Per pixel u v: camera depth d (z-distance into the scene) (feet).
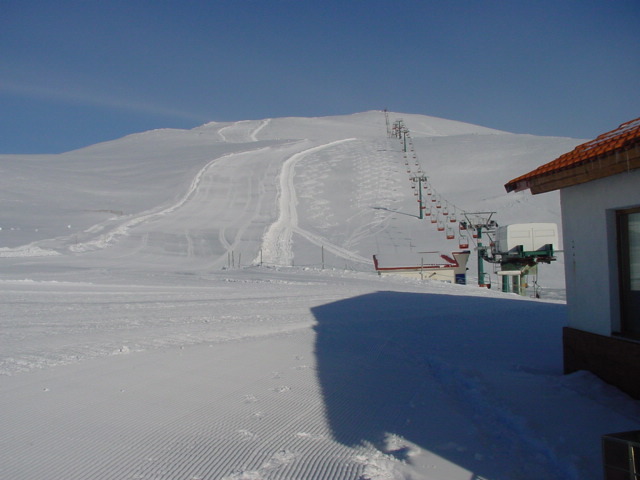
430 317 42.55
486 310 47.85
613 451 11.35
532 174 23.79
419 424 16.56
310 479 12.44
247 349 28.09
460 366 24.38
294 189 189.67
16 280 71.41
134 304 49.70
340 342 30.78
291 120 469.98
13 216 156.35
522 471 12.99
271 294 61.77
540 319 42.04
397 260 106.11
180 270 103.71
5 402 18.19
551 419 16.40
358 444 14.82
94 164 253.65
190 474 12.72
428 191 180.04
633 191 18.31
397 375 23.13
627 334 19.15
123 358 25.30
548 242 91.35
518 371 23.44
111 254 124.77
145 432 15.57
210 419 16.85
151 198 183.32
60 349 27.45
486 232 121.60
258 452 14.15
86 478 12.44
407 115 510.17
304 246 134.82
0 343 29.17
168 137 384.88
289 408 18.13
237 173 210.38
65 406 17.85
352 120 479.82
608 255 19.81
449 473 12.80
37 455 13.76
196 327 35.91
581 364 21.49
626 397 18.39
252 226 151.33
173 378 21.70
